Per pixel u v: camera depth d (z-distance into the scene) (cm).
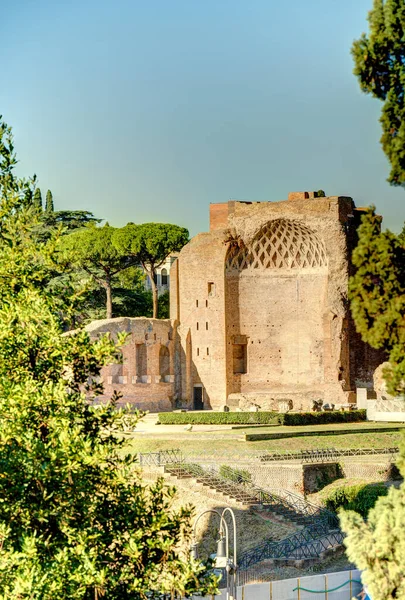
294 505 9288
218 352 12781
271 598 6794
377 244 5319
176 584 5119
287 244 12725
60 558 4784
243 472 9506
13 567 4772
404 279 5319
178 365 12962
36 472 4878
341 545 8581
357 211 12681
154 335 12706
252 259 12862
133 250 14288
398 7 5297
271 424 11069
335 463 9769
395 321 5206
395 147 5247
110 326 12425
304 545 8438
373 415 11744
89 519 5091
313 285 12638
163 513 5278
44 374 5375
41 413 5178
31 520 5022
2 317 5294
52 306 5600
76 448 4956
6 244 5822
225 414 11188
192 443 9956
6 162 6025
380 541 4922
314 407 11844
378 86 5409
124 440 5444
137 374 12538
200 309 12900
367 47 5347
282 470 9475
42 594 4591
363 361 12562
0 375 5253
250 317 12838
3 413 5044
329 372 12331
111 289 15188
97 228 14525
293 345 12681
